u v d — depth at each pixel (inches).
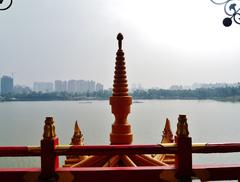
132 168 111.0
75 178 109.0
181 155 108.1
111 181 109.8
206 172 109.0
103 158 137.0
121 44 149.5
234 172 110.4
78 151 108.0
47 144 107.4
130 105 146.3
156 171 110.0
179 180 107.4
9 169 110.2
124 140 142.9
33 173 108.0
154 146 108.7
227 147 108.7
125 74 147.6
